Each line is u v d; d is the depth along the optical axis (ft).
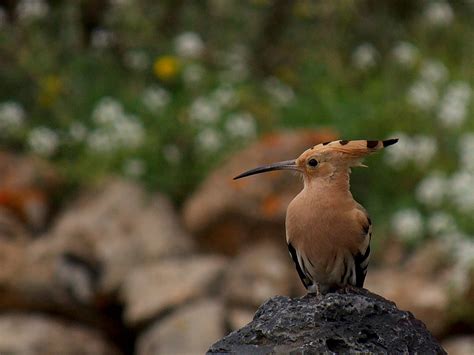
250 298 41.34
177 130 50.21
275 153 44.78
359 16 59.00
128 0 56.03
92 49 55.57
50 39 55.31
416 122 49.14
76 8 55.98
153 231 44.98
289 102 52.49
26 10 53.98
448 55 57.16
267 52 57.72
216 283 42.27
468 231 43.57
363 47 55.01
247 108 51.65
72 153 50.96
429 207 45.50
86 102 53.21
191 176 48.65
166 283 42.22
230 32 58.08
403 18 60.08
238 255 44.39
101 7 57.77
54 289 41.27
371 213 45.80
